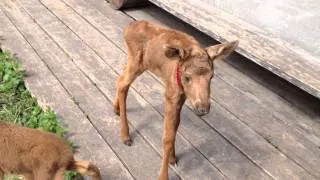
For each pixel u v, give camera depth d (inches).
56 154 104.3
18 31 181.5
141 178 117.9
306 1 166.9
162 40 112.8
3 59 162.9
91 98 144.7
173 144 115.6
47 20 190.4
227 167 121.3
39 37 177.6
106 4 208.4
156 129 132.7
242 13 165.5
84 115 137.5
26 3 204.8
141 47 118.6
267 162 122.9
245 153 125.4
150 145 127.4
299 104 145.7
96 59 164.7
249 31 153.3
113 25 188.9
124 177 118.2
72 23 188.9
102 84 151.3
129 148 126.3
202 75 101.7
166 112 111.3
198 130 132.7
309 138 131.5
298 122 137.9
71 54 167.0
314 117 140.3
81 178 117.3
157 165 121.5
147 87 150.0
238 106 143.6
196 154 124.6
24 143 104.6
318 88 124.4
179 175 119.0
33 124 135.4
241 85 154.5
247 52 141.3
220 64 166.6
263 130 134.0
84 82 152.2
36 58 164.1
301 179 118.2
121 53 168.7
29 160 105.4
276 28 154.5
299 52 141.3
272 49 142.6
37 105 144.1
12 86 152.2
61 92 147.2
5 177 121.4
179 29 189.0
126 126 126.9
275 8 164.1
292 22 155.4
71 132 131.3
